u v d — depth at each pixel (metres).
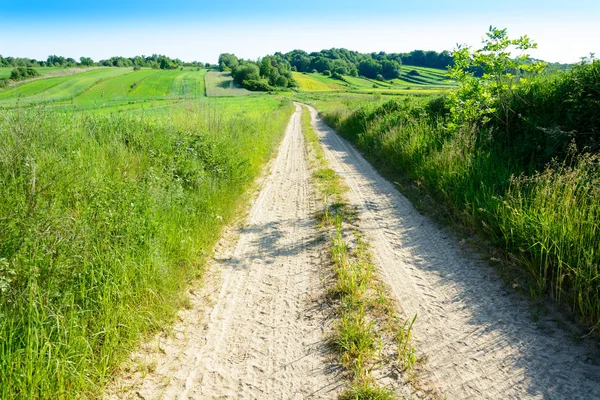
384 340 3.31
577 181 4.54
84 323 3.14
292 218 6.74
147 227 4.50
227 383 2.95
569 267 3.64
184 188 6.62
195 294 4.27
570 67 7.14
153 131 7.72
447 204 6.57
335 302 3.93
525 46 7.77
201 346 3.40
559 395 2.67
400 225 6.11
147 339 3.44
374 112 17.36
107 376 2.96
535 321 3.48
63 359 2.68
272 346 3.36
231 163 8.53
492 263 4.59
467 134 7.94
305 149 15.02
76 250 3.54
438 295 4.03
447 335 3.37
